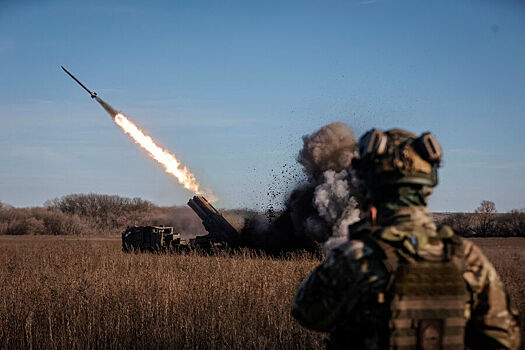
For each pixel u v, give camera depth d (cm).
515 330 309
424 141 318
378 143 316
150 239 2945
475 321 307
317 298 310
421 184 316
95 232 7125
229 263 1622
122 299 1090
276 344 905
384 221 318
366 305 296
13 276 1483
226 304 1047
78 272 1448
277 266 1509
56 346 954
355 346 302
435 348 287
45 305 1081
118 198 7806
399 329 284
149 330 980
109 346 973
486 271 306
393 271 289
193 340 941
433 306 288
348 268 301
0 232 6706
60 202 7750
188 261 1720
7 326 1021
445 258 296
